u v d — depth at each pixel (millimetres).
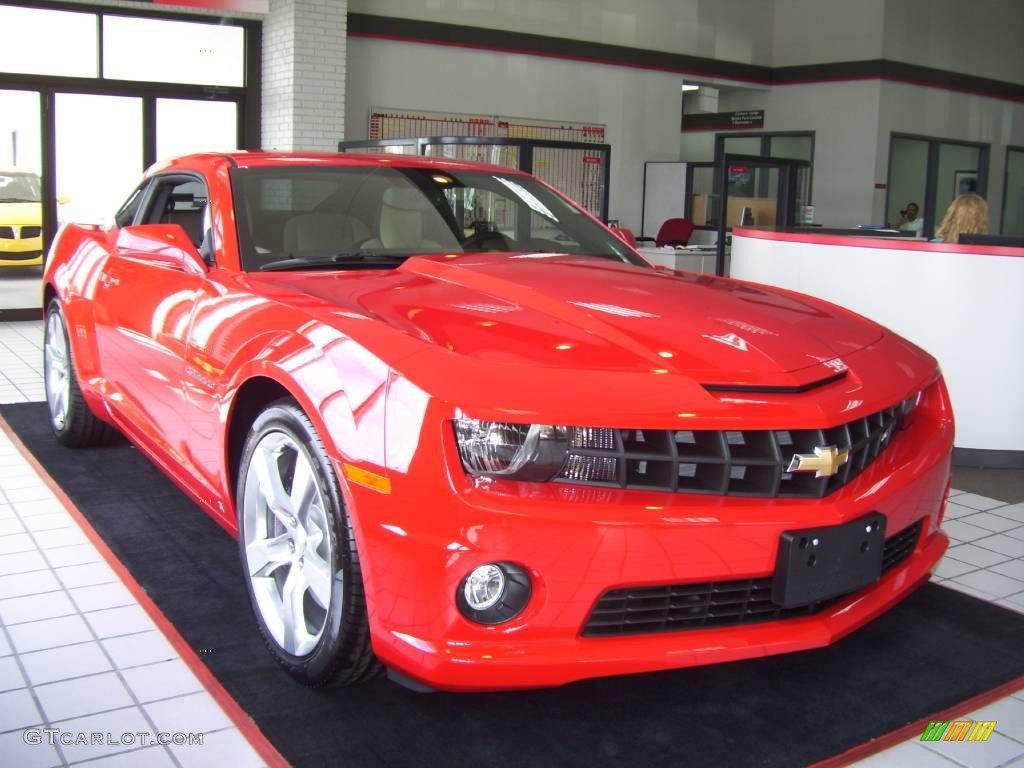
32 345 7273
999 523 3707
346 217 2916
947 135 15344
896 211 14953
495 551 1791
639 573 1845
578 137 12492
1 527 3279
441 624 1831
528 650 1844
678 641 1929
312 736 2033
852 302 4828
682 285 2598
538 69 12023
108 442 4230
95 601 2705
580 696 2248
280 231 2797
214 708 2154
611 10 12555
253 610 2371
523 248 3127
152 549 3068
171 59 9273
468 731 2076
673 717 2162
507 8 11602
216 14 9383
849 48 14250
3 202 8539
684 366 1999
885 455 2273
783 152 15266
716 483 1928
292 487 2189
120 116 9062
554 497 1823
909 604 2863
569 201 3467
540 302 2277
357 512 1910
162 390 2900
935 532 2512
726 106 15852
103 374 3547
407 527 1833
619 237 3350
